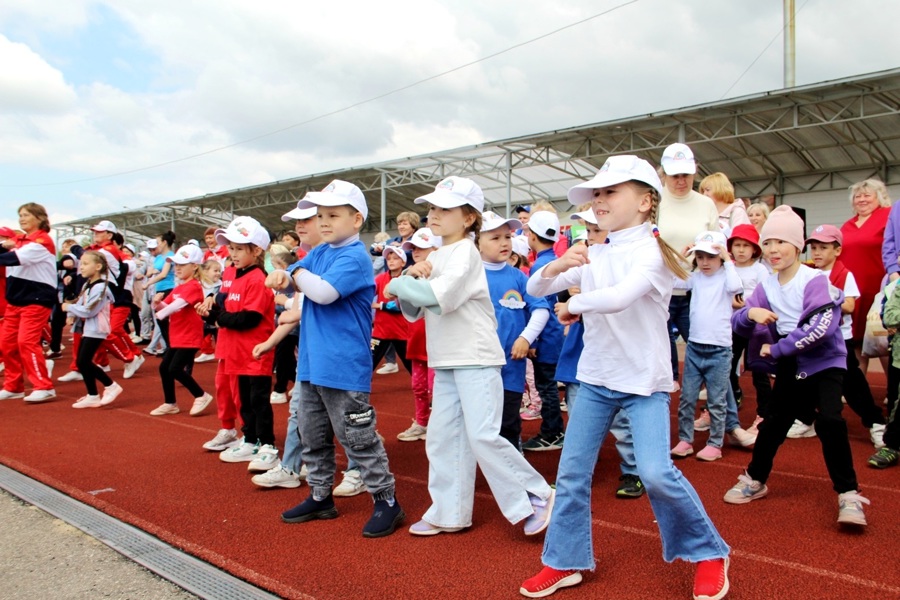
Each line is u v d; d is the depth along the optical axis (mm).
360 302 3627
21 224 7656
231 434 5395
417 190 23109
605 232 4137
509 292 4250
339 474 4738
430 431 3533
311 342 3590
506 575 2973
